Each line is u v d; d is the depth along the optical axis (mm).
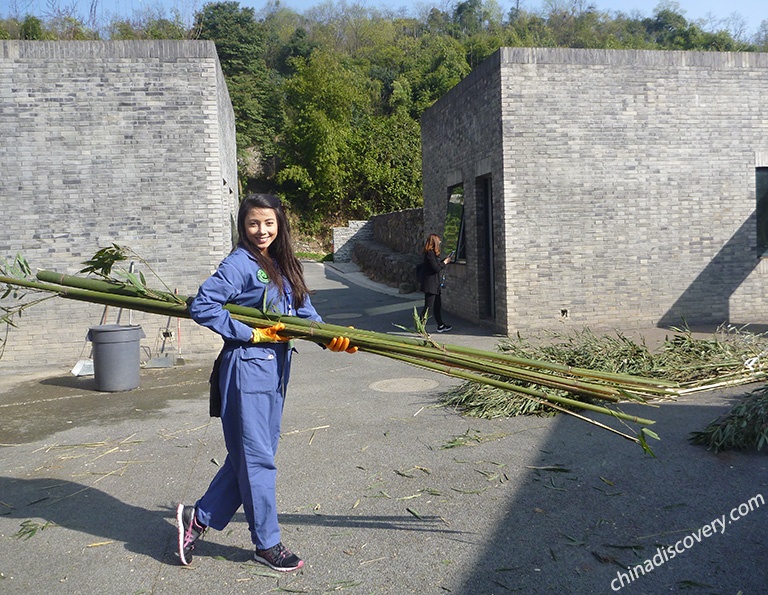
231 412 3395
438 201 14867
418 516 4047
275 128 39188
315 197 34719
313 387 7852
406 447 5355
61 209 9414
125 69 9453
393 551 3629
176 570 3516
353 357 9758
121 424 6539
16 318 9492
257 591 3279
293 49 50906
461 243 13484
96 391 8125
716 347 6250
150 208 9594
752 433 4879
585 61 10844
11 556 3736
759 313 11625
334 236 28859
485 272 12508
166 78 9547
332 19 65625
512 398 6188
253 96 38406
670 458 4820
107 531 4027
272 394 3418
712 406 6137
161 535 3949
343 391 7559
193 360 9867
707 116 11242
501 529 3836
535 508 4086
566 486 4406
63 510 4375
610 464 4762
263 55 50219
